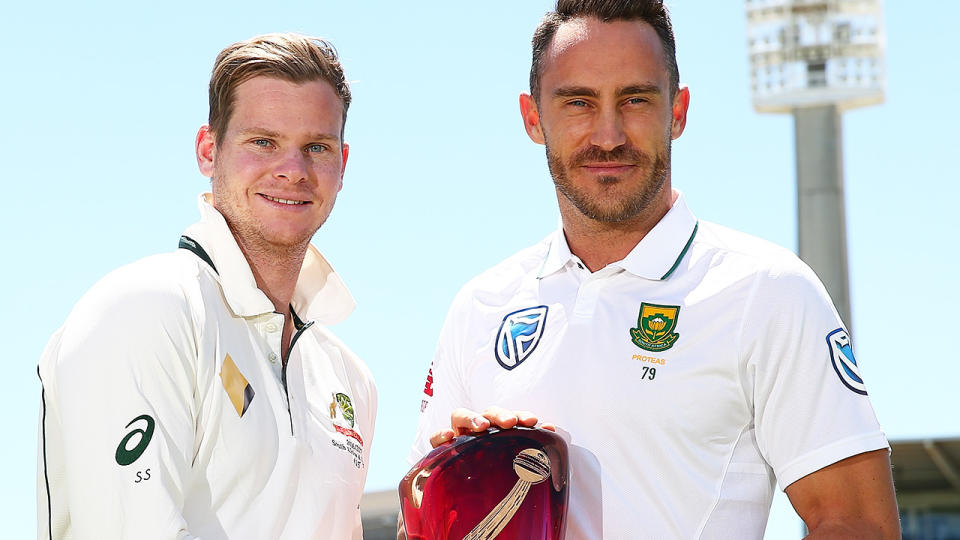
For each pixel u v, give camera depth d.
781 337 3.94
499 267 4.51
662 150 4.08
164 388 3.69
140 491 3.58
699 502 3.92
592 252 4.27
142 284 3.78
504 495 3.85
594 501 3.97
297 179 4.01
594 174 4.05
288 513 3.92
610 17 4.08
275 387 3.99
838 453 3.85
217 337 3.88
